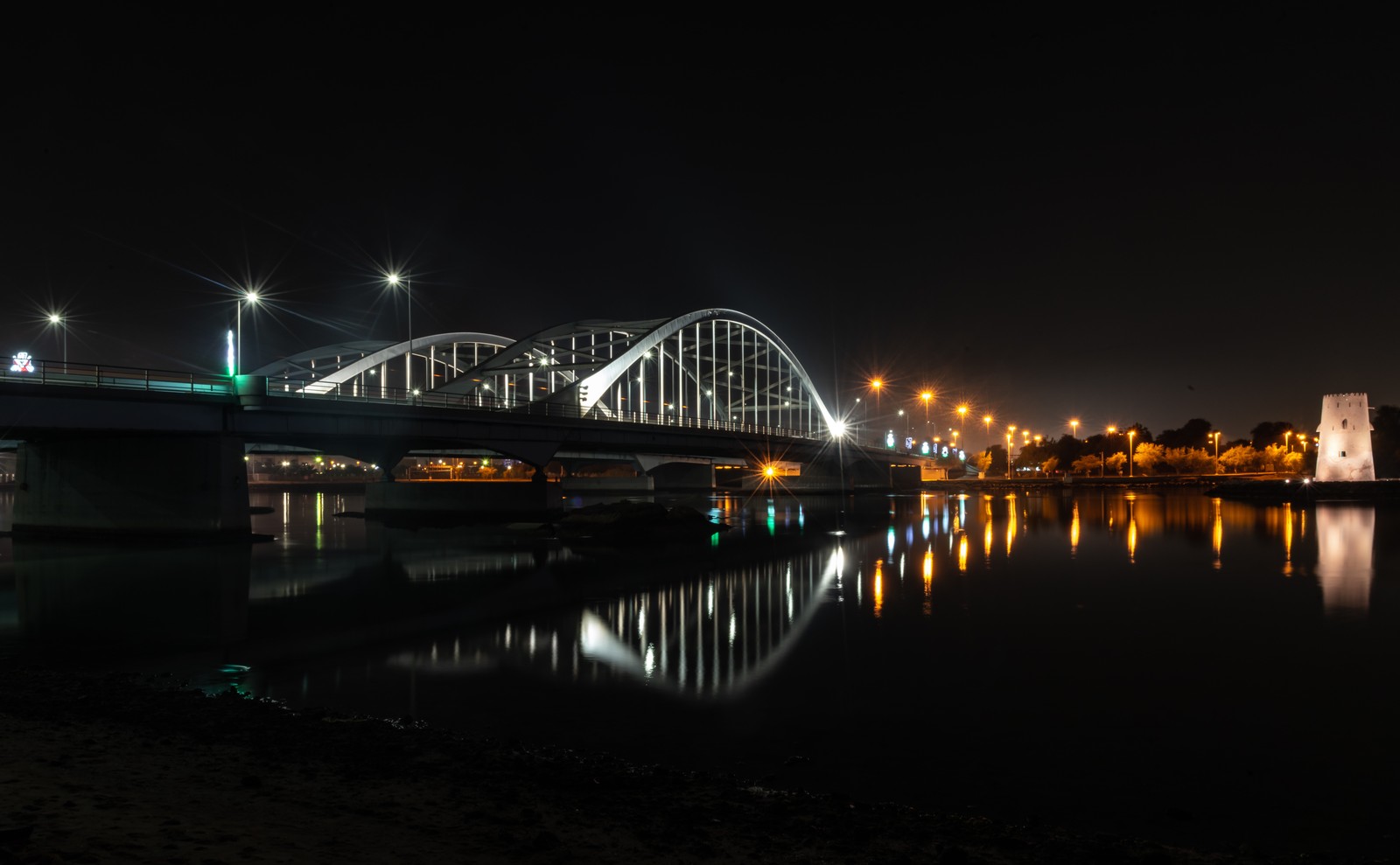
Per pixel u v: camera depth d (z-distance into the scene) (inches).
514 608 1109.7
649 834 366.0
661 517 2269.9
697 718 618.2
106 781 381.4
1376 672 755.4
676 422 3540.8
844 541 2053.4
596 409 3019.2
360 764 461.7
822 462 5319.9
